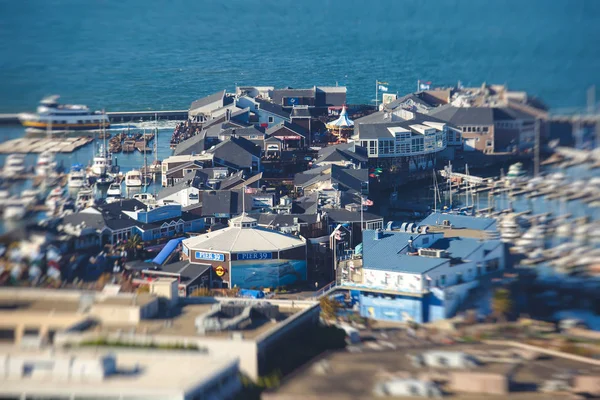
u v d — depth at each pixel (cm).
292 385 19600
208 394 17650
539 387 19938
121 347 19350
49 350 19088
